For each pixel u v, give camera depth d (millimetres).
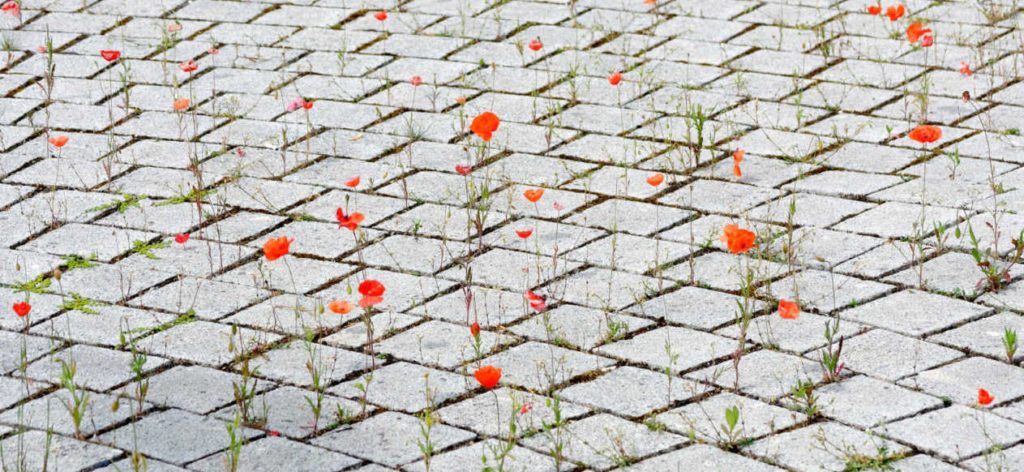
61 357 4664
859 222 5160
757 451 4258
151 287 4984
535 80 6152
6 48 6484
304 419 4414
